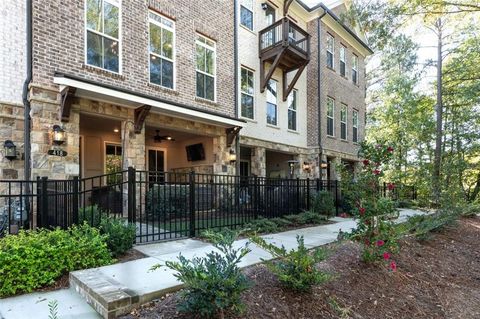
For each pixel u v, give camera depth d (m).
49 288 3.54
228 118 9.57
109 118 7.63
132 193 5.22
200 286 2.63
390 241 4.71
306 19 14.73
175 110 7.97
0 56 6.07
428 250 6.21
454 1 9.79
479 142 15.62
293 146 13.91
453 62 15.57
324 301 3.42
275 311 3.04
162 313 2.82
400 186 11.16
